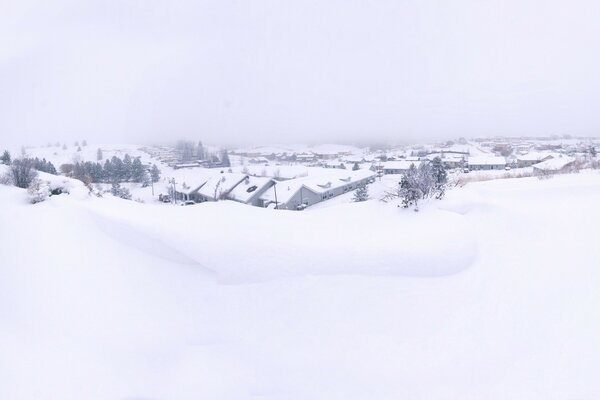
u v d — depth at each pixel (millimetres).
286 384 5195
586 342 5359
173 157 127938
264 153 167375
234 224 9461
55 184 12586
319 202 46312
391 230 9281
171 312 6734
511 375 5008
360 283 7129
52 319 6402
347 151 167125
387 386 5078
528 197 12961
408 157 104312
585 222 9117
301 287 7113
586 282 6715
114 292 7129
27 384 5004
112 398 4891
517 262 7578
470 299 6684
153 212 10656
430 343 5828
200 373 5391
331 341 6016
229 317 6617
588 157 42375
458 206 10156
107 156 126562
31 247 8320
